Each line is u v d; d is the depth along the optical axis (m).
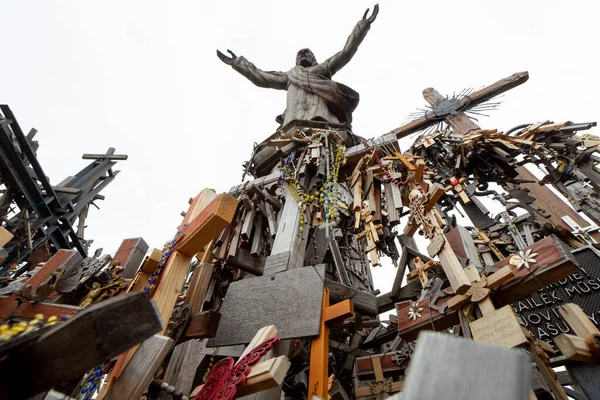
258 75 12.67
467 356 0.98
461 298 3.39
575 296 5.23
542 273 3.03
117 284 4.30
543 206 12.23
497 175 9.35
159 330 1.54
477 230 8.63
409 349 6.40
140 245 5.34
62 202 11.10
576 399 3.02
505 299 3.30
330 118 10.28
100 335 1.40
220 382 2.53
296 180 6.61
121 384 2.32
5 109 9.06
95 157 13.48
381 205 5.68
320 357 3.62
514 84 13.94
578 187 9.83
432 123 14.88
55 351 1.31
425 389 0.93
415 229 4.64
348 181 7.01
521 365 0.92
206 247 6.43
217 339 4.23
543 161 9.27
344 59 12.17
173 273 3.57
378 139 6.86
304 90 11.17
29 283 3.91
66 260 4.36
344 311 3.84
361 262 12.41
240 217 6.60
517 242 8.21
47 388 1.33
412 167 5.16
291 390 5.68
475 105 14.59
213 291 6.67
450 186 6.86
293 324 3.98
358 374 6.58
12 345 1.23
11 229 9.17
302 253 5.73
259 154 9.24
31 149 9.70
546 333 5.03
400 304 4.01
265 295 4.47
